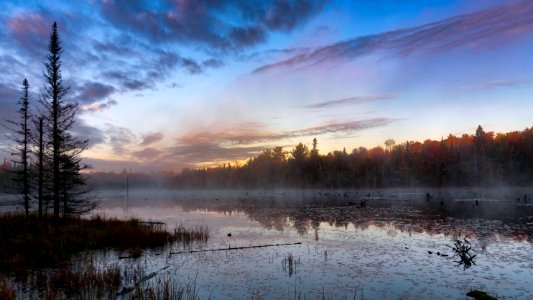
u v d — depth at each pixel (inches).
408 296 442.6
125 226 1031.6
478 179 3693.4
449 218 1233.4
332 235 925.8
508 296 437.7
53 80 1076.5
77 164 1109.7
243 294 457.4
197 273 565.9
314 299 434.9
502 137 4347.9
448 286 479.8
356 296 446.0
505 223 1080.8
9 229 909.8
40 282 510.9
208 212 1748.3
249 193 4387.3
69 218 1144.2
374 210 1601.9
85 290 462.3
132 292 460.4
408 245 766.5
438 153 4104.3
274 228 1090.7
